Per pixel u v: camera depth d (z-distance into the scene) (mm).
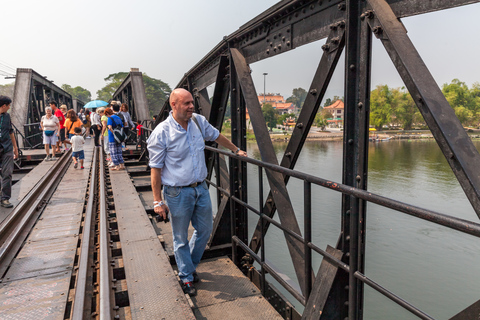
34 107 18797
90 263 3471
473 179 1423
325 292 2178
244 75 3850
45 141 10719
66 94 32406
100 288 2619
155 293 2699
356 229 1864
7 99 5309
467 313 1560
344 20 2273
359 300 2197
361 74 2113
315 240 14406
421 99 1659
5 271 3496
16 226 4625
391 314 10055
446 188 15547
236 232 3928
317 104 2613
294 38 2951
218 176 4125
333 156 32469
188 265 3014
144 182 8273
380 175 17156
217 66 5062
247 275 3725
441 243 13734
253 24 3504
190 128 2812
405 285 10812
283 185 2977
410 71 1682
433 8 1685
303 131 2758
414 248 13172
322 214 17250
